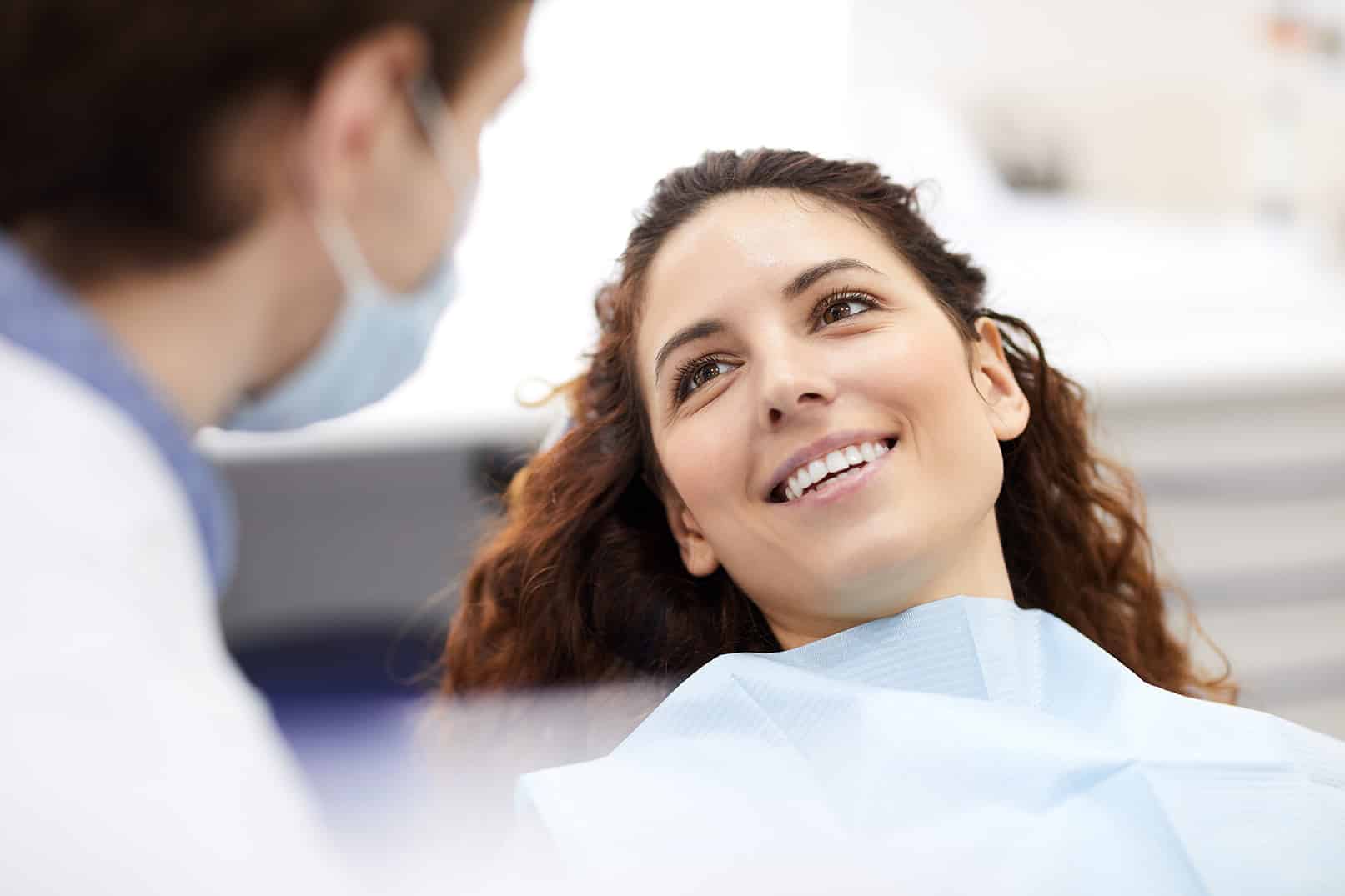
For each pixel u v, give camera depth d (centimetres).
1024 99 241
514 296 205
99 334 54
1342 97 248
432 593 189
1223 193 251
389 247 64
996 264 228
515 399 154
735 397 105
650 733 100
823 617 106
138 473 53
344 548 191
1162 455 208
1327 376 207
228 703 54
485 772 131
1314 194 251
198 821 47
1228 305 229
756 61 215
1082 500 138
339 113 57
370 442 190
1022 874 80
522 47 66
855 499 100
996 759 87
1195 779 87
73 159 53
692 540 121
